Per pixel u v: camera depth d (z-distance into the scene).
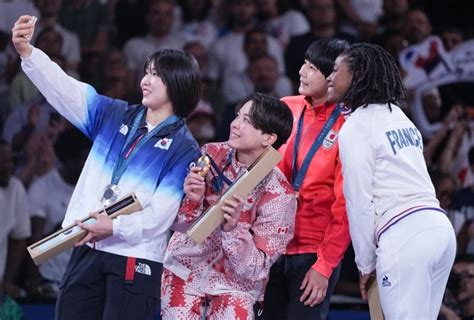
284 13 23.19
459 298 19.91
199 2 22.88
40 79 11.41
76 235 11.08
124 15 22.77
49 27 22.52
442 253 11.41
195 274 11.95
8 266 20.89
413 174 11.65
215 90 22.61
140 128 11.80
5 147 21.66
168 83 11.69
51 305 20.19
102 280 11.54
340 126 12.84
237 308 11.82
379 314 12.19
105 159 11.70
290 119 12.12
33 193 21.45
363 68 11.97
